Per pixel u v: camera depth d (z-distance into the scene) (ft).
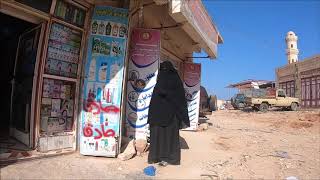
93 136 20.66
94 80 20.99
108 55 21.21
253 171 21.29
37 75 19.40
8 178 14.78
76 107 21.40
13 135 22.16
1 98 26.32
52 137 19.94
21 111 21.03
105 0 22.79
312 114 70.54
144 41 25.38
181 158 22.77
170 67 21.40
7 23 23.38
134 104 25.05
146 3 26.55
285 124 61.52
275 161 24.90
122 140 23.54
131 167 19.38
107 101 20.92
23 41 21.88
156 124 20.54
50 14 19.38
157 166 20.13
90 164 18.93
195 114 38.75
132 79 25.16
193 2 26.78
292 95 123.13
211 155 24.72
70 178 15.99
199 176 18.85
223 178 18.89
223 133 39.40
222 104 153.79
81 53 21.54
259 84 155.63
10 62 24.34
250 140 35.09
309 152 30.32
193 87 39.17
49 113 20.02
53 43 19.89
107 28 21.45
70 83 21.24
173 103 20.81
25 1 18.04
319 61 106.01
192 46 42.32
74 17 20.90
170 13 23.18
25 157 17.94
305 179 20.33
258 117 77.41
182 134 34.09
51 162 18.28
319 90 106.01
